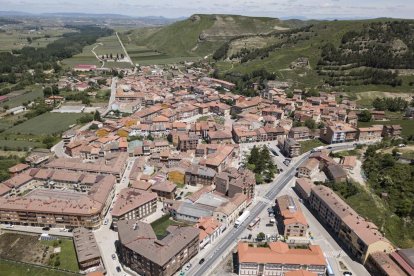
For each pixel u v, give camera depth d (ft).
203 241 565.94
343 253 563.07
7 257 542.98
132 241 511.81
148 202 653.30
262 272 510.99
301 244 577.84
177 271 513.04
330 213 627.46
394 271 488.44
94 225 612.29
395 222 635.25
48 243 578.25
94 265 518.37
